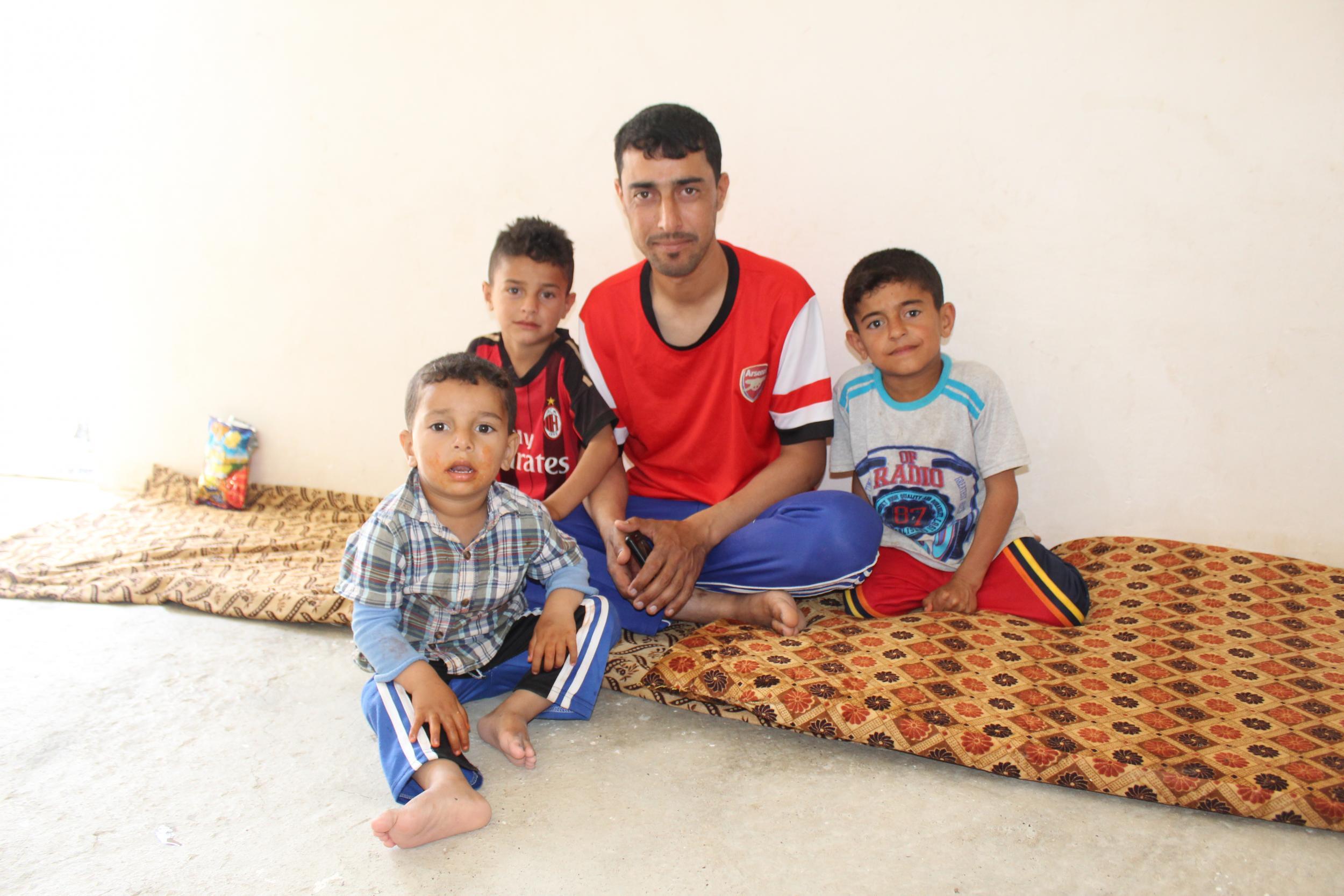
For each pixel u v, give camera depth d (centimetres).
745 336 212
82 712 183
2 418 383
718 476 226
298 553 281
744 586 208
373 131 304
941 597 218
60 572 259
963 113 246
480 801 144
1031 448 260
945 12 242
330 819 149
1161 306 242
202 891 131
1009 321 254
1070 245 245
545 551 178
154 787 157
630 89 274
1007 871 135
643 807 152
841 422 245
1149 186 237
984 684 179
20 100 341
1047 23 235
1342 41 218
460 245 302
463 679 182
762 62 259
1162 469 251
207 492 330
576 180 285
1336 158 223
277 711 186
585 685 174
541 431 221
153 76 325
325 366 328
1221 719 167
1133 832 145
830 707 170
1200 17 226
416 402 163
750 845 141
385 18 294
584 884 132
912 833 144
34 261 363
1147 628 207
